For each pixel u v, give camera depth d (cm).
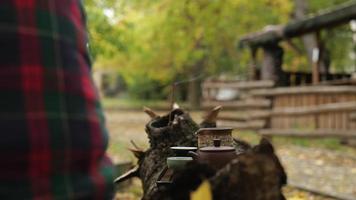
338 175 861
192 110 1742
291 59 2175
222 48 2200
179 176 223
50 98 163
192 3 1767
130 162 669
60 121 163
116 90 3578
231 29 2003
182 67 2275
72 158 166
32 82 160
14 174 156
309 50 1919
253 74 1509
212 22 1834
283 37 1393
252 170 203
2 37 159
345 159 1012
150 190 296
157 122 346
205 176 218
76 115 168
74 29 176
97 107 178
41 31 165
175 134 325
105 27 852
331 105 1255
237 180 203
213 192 203
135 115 2258
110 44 894
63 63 168
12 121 156
